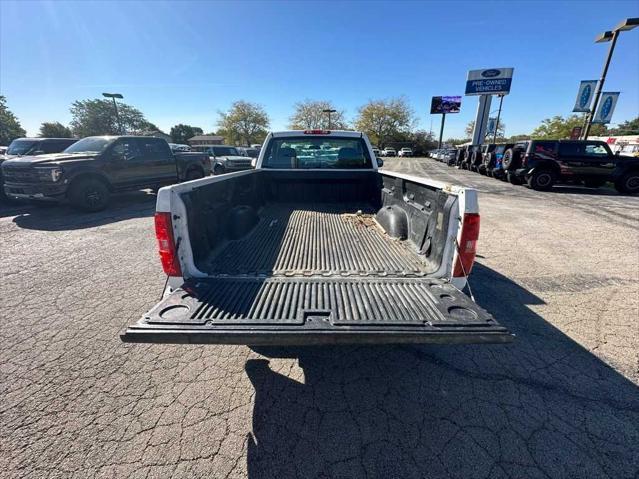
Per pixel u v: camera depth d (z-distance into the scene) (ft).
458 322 5.47
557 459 5.61
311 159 15.47
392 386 7.41
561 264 15.12
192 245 7.30
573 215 25.93
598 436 6.07
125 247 17.34
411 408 6.76
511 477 5.30
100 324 9.91
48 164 23.21
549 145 39.37
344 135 15.25
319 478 5.31
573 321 10.14
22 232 20.25
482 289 12.41
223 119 203.31
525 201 32.81
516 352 8.65
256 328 5.25
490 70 92.32
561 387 7.36
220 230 9.39
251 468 5.47
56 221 23.36
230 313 5.68
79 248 17.16
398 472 5.40
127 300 11.43
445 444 5.92
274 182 15.39
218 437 6.05
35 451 5.72
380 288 6.76
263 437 6.06
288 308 5.89
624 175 37.78
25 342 8.98
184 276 7.02
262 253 8.99
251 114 200.03
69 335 9.34
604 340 9.14
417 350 8.76
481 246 17.90
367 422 6.41
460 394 7.16
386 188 12.88
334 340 5.20
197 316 5.56
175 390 7.22
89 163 25.38
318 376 7.72
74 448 5.78
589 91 45.06
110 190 27.17
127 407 6.72
